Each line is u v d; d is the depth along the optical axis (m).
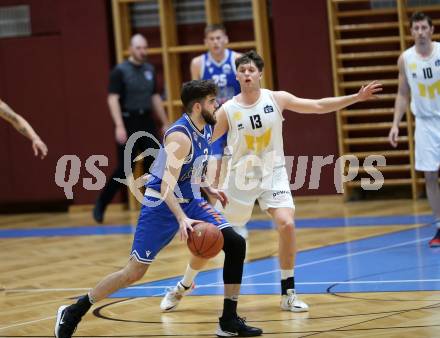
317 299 13.32
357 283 14.29
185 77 27.16
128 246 19.95
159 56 27.02
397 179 24.83
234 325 11.30
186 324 12.19
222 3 26.64
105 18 26.52
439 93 17.14
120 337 11.59
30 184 27.48
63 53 26.75
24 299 14.75
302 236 19.73
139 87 23.50
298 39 25.44
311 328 11.48
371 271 15.21
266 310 12.80
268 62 25.92
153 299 14.00
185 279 12.91
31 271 17.58
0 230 24.42
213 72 20.27
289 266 12.70
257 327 11.74
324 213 23.30
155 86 23.94
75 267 17.69
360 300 13.01
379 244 17.98
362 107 25.75
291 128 25.56
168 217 11.40
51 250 20.25
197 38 26.97
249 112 12.95
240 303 13.36
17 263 18.75
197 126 11.41
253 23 26.39
